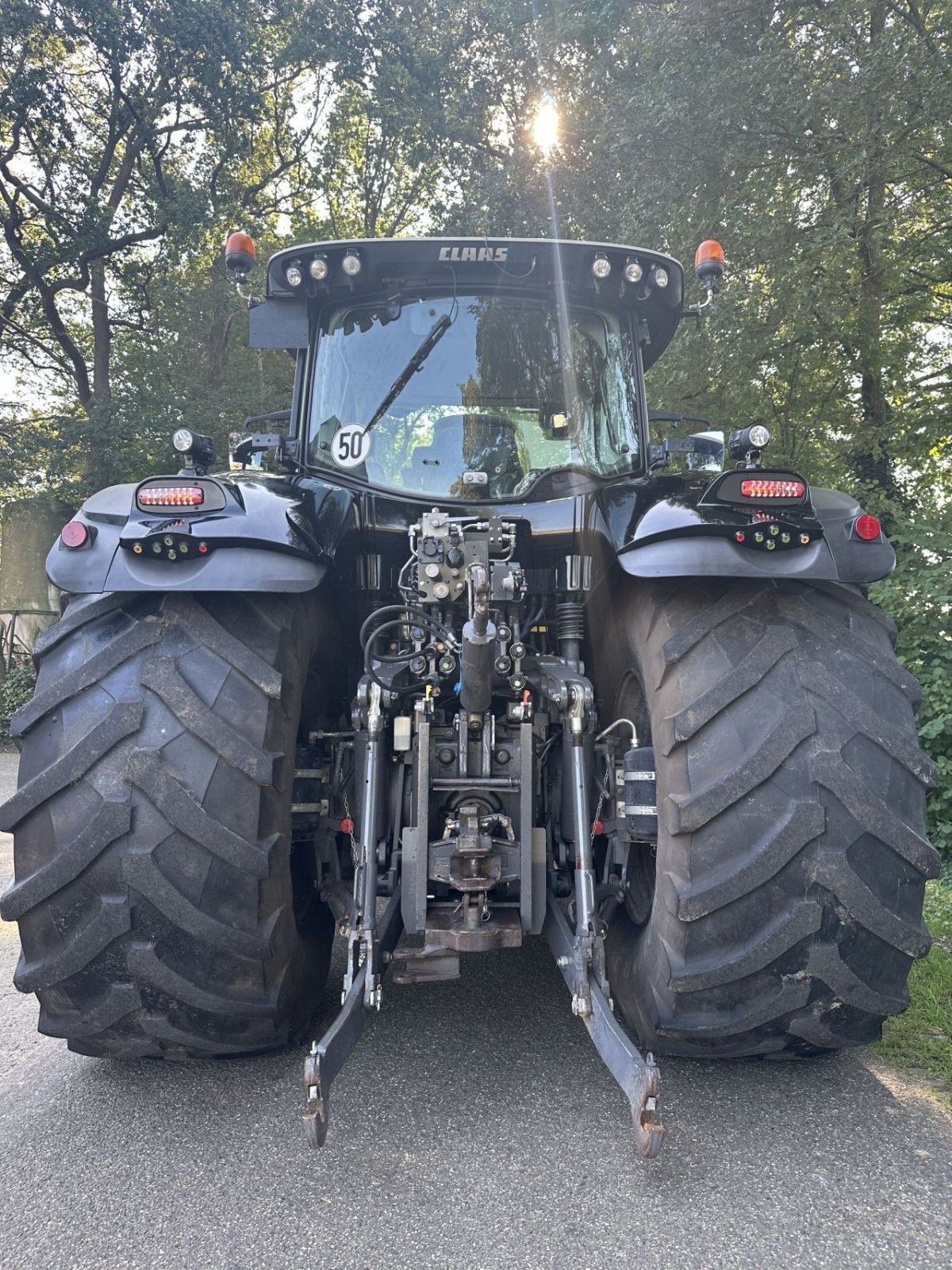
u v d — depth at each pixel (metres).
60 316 19.31
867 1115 2.40
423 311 3.20
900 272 10.77
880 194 9.68
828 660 2.27
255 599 2.44
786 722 2.17
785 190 9.42
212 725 2.23
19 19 14.60
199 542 2.27
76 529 2.40
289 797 2.41
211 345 18.31
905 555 6.34
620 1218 1.96
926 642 5.90
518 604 2.67
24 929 2.28
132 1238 1.93
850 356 11.46
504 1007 3.14
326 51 18.39
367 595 3.06
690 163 9.50
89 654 2.33
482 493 3.05
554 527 2.95
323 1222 1.97
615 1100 2.49
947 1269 1.80
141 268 18.33
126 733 2.22
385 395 3.16
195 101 16.67
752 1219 1.95
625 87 11.02
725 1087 2.56
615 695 2.93
